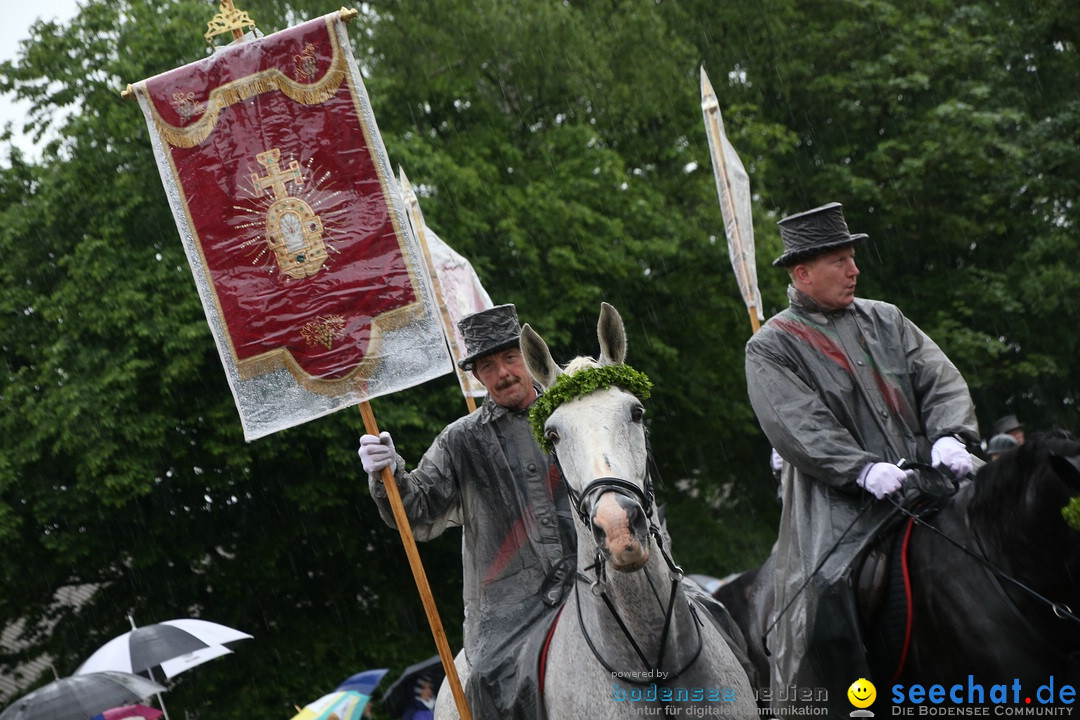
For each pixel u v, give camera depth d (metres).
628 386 5.12
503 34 21.94
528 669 5.52
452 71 22.19
